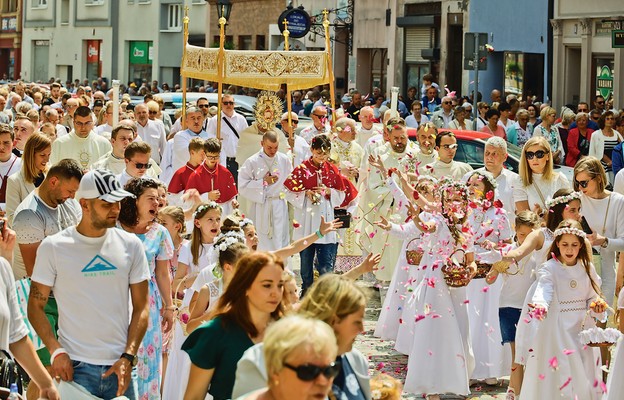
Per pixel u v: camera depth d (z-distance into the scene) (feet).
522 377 46.09
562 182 55.26
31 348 33.30
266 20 207.31
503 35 154.20
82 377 35.09
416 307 48.03
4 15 312.29
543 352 43.60
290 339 23.17
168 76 249.34
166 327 41.22
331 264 64.44
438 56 164.25
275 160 66.39
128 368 35.35
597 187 50.96
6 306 32.50
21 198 47.85
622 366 41.78
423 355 47.26
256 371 26.73
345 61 190.29
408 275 55.77
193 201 53.11
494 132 100.63
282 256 41.22
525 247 46.34
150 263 40.34
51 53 292.40
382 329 56.49
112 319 35.45
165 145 81.61
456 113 99.86
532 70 150.30
